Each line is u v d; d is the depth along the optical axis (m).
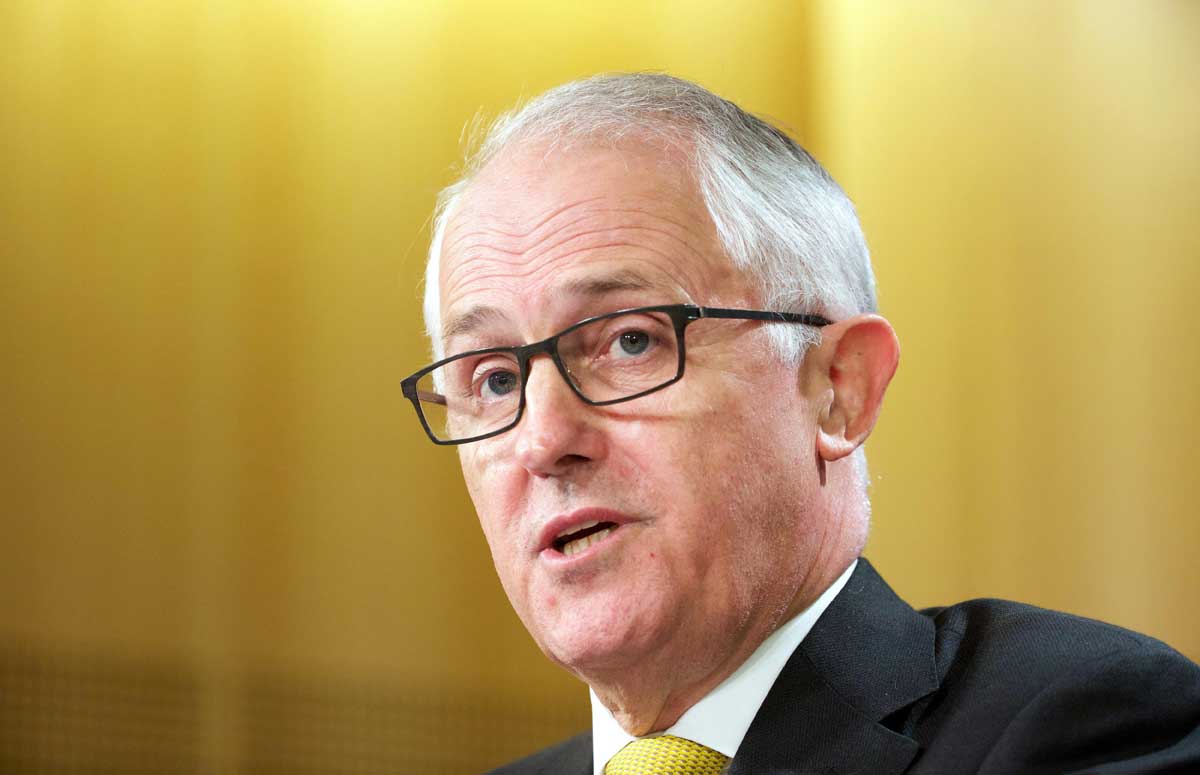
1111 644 3.55
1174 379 11.83
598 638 3.68
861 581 4.13
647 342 3.84
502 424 4.04
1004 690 3.51
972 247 12.20
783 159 4.25
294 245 12.45
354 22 12.76
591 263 3.86
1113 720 3.29
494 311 3.98
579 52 12.66
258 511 12.06
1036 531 11.70
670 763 3.83
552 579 3.79
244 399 12.23
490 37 12.68
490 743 11.62
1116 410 11.81
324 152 12.57
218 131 12.59
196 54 12.68
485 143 4.37
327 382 12.26
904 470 11.93
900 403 12.03
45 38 12.69
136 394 12.25
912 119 12.46
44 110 12.60
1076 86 12.32
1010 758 3.28
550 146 4.08
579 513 3.73
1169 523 11.66
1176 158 12.14
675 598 3.69
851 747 3.56
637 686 3.85
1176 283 11.96
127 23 12.71
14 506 12.13
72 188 12.51
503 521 3.95
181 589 11.95
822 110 12.52
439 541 11.97
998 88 12.41
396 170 12.53
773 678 3.87
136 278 12.40
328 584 11.94
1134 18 12.37
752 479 3.79
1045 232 12.12
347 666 11.80
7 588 12.02
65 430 12.21
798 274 4.09
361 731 11.66
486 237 4.06
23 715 11.75
